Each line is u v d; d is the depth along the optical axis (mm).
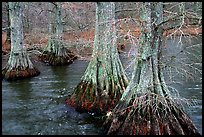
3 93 16234
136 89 10797
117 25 13109
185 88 16453
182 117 10766
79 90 13906
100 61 13594
